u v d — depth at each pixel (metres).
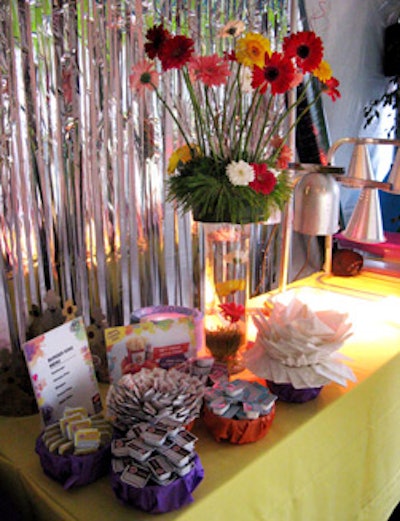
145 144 1.40
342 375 0.99
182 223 1.58
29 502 0.81
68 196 1.22
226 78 1.07
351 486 1.14
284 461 0.89
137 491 0.68
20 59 1.09
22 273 1.16
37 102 1.13
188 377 0.90
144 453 0.71
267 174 1.01
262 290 1.99
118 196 1.35
